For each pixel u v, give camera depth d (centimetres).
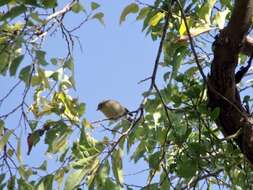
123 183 656
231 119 788
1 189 710
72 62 695
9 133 682
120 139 666
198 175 792
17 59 637
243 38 745
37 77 682
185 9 816
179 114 771
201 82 872
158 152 778
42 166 716
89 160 652
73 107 736
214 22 802
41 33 656
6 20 654
